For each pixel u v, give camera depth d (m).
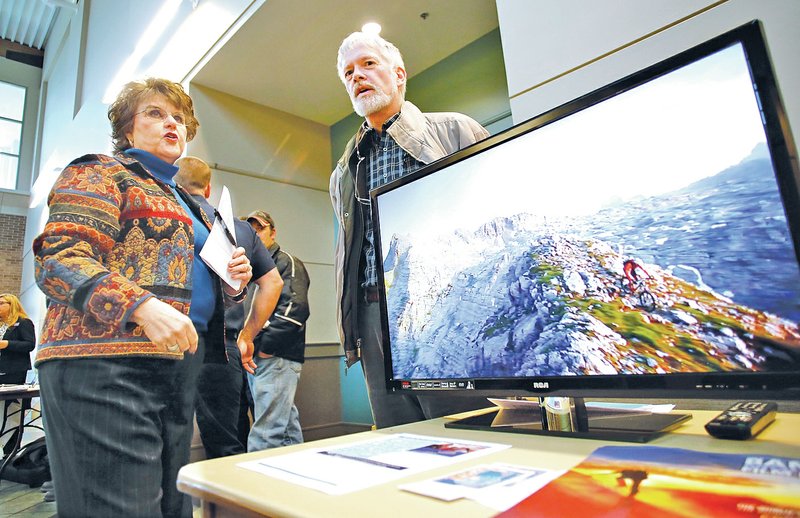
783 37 0.76
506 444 0.56
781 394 0.45
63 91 6.33
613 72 0.97
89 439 0.75
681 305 0.53
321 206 3.54
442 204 0.80
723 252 0.50
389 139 1.35
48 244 0.75
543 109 1.08
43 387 0.79
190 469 0.52
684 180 0.54
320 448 0.60
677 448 0.47
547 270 0.65
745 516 0.28
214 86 3.09
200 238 1.04
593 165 0.62
